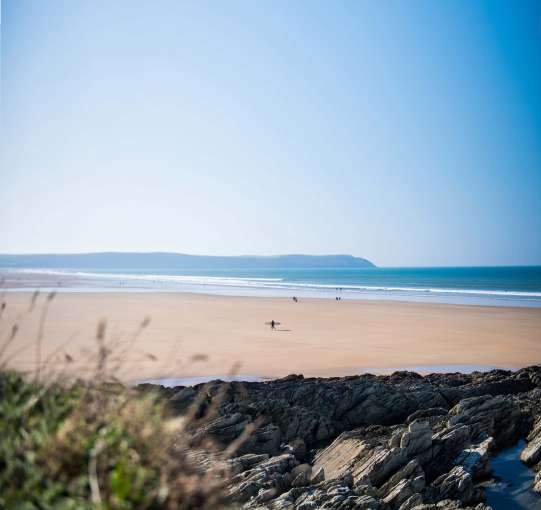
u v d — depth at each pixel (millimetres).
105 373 4270
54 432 3428
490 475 11914
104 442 3293
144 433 3564
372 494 10258
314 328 43156
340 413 16781
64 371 4477
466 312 57125
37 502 2957
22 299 62031
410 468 11172
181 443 4238
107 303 63000
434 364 29281
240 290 98938
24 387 3938
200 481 3592
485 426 13844
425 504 10062
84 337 32938
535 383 19375
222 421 14148
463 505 10523
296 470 11055
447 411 15672
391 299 76562
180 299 72438
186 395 16234
